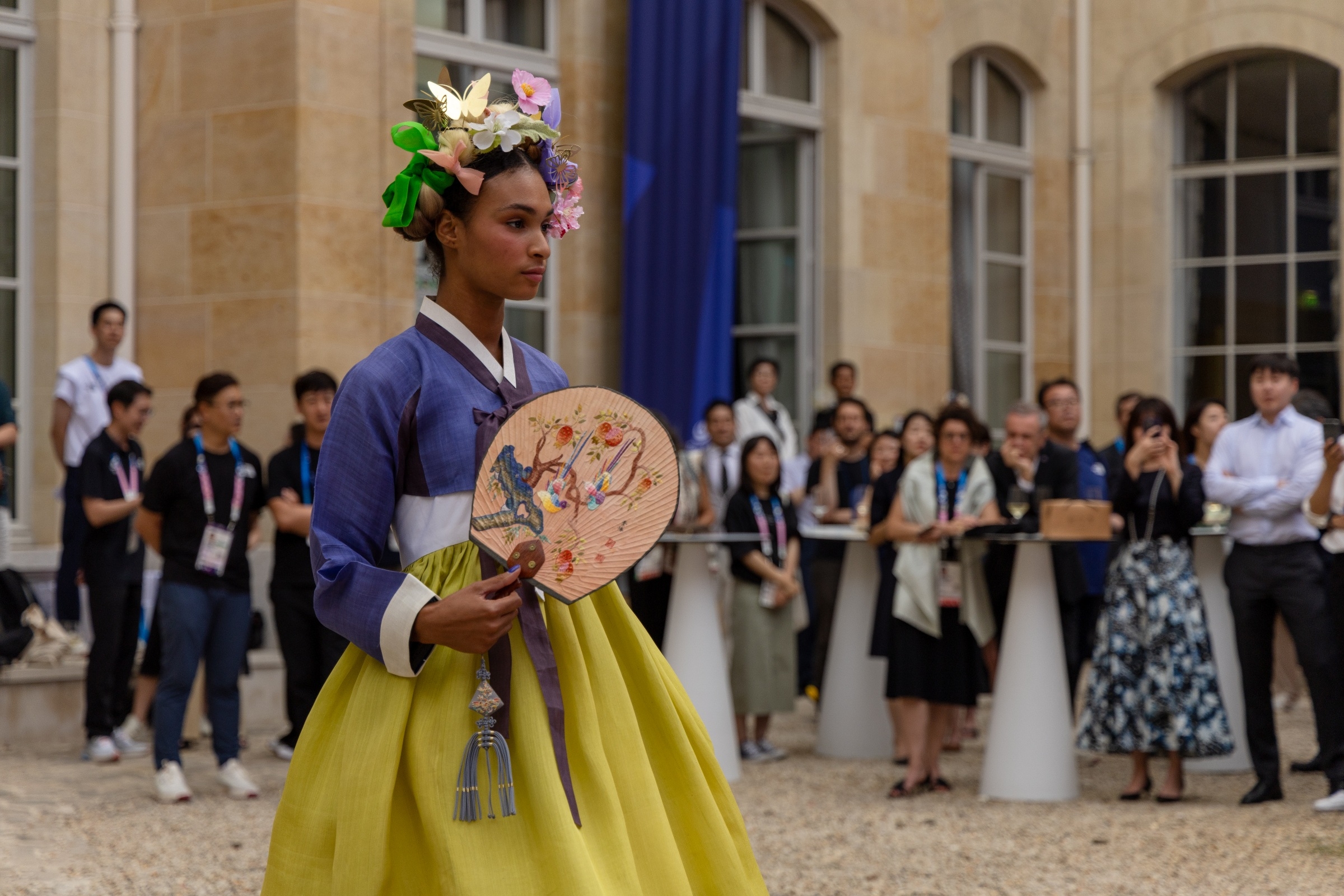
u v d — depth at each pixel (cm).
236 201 880
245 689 800
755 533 738
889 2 1204
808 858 511
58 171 891
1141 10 1353
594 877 199
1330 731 589
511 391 222
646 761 219
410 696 207
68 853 503
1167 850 520
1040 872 489
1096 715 618
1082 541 612
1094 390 1376
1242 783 672
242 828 548
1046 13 1348
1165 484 615
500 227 217
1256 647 610
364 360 217
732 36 1031
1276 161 1323
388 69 904
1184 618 610
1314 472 595
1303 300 1316
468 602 200
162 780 596
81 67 900
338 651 662
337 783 207
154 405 904
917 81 1226
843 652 759
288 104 864
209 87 889
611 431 216
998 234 1341
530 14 996
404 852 204
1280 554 602
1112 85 1366
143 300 909
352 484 211
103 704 690
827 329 1169
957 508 645
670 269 1007
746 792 645
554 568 213
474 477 214
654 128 1005
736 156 1031
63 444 763
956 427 648
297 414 859
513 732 207
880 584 685
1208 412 775
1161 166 1362
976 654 648
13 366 895
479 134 215
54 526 889
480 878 198
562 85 1006
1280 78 1323
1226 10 1316
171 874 475
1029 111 1359
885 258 1198
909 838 546
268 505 645
